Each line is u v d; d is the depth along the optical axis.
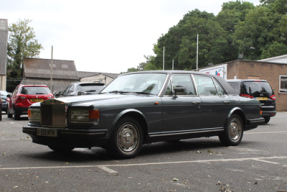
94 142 5.39
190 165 5.35
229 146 7.66
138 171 4.84
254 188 4.04
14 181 4.15
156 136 6.19
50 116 5.68
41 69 71.75
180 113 6.59
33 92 15.48
